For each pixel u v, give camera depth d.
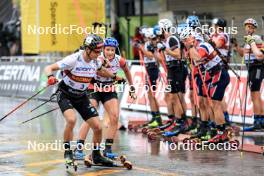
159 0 55.69
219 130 26.31
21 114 38.03
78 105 21.02
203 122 27.09
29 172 20.55
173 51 28.22
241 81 33.09
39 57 49.97
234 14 48.62
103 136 28.47
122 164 21.67
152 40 30.72
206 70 26.28
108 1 60.41
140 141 27.86
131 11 58.94
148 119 35.00
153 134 28.56
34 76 50.12
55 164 21.98
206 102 26.92
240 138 28.27
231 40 30.19
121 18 59.00
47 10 39.53
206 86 26.50
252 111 32.25
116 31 55.22
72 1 39.19
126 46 55.47
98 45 19.72
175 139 27.59
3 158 23.17
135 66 40.28
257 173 20.36
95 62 20.27
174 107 28.95
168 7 54.91
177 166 21.67
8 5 64.06
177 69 28.75
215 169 21.06
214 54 25.92
